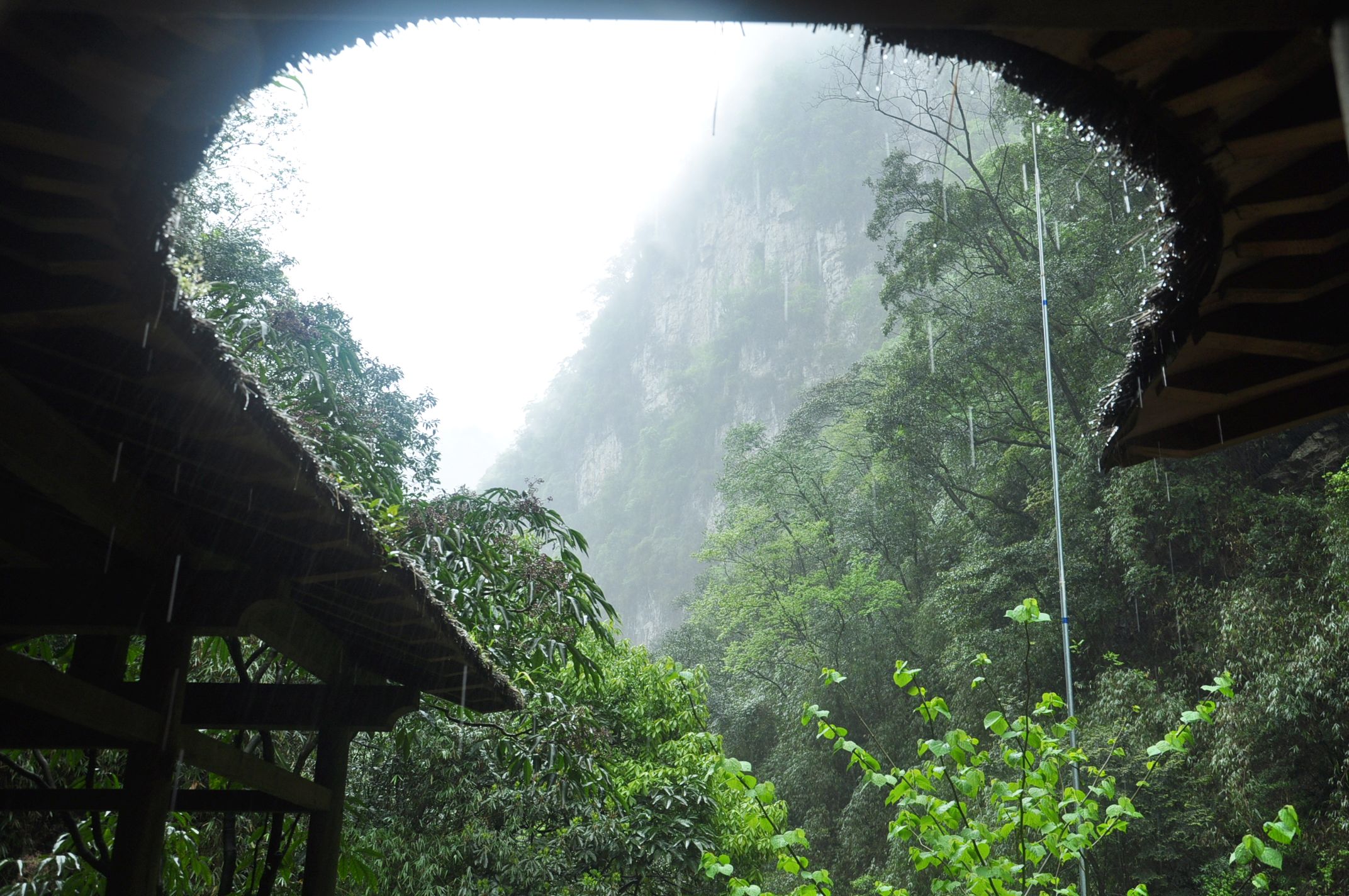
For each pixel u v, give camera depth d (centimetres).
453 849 812
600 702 984
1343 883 1086
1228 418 236
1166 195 167
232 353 201
